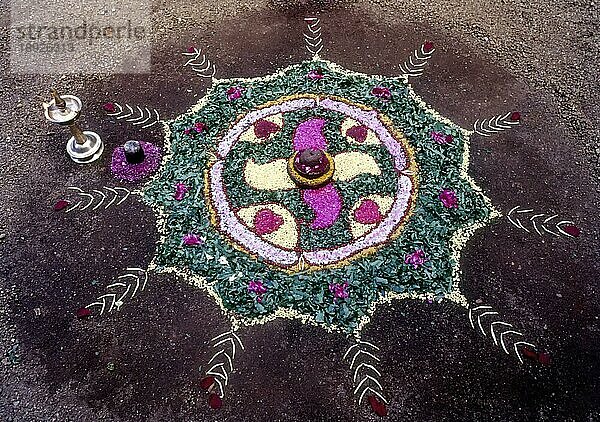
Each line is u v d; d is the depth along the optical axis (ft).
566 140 6.48
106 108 6.79
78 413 4.75
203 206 5.93
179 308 5.29
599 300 5.32
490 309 5.25
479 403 4.75
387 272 5.44
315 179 5.90
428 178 6.10
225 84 7.04
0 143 6.49
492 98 6.89
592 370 4.92
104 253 5.66
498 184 6.11
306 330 5.13
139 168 6.16
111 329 5.19
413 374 4.89
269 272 5.45
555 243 5.68
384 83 7.01
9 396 4.84
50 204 6.01
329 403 4.75
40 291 5.42
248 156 6.30
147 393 4.83
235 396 4.79
